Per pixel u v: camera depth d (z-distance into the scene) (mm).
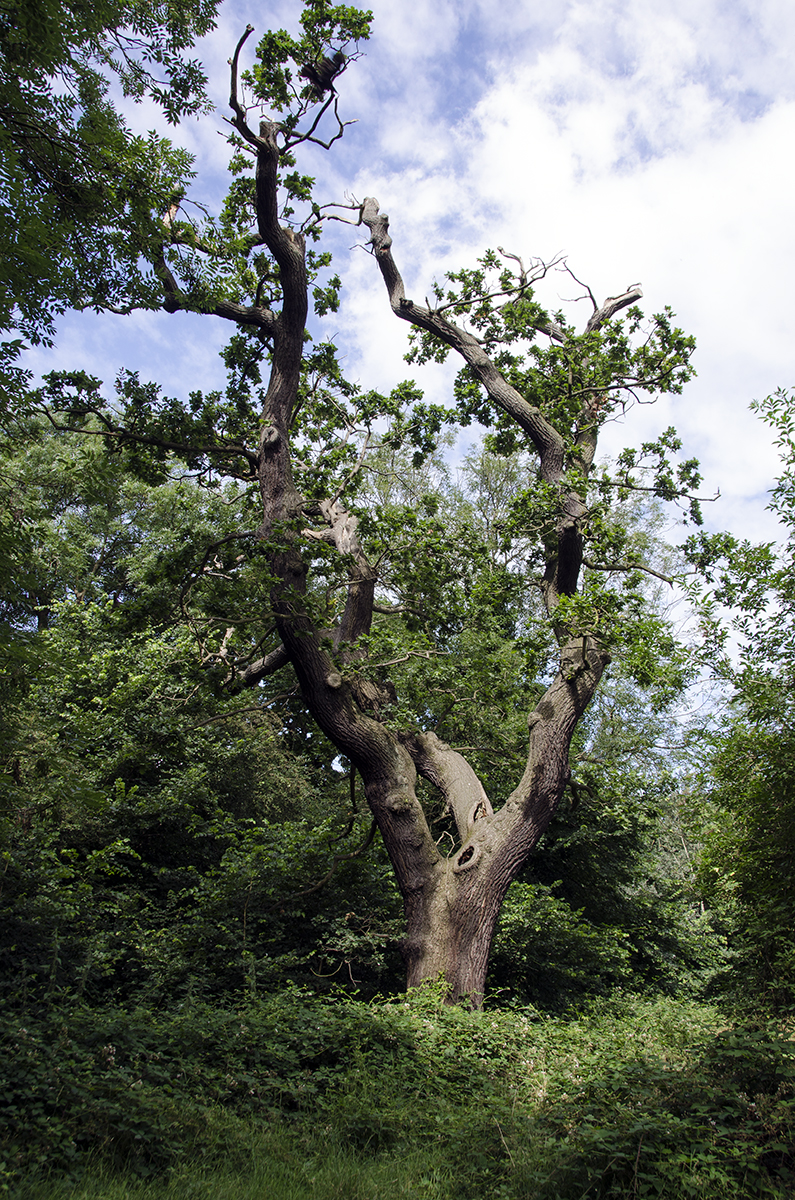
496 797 15305
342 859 10922
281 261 10727
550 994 12922
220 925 9961
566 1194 4066
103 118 6637
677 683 8938
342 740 9664
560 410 11977
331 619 9883
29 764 8922
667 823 18516
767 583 7770
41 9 5734
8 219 5551
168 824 12625
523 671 10477
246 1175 4449
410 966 9141
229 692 11656
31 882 8805
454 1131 5152
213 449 11078
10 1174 3795
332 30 9914
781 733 7582
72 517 21391
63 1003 6891
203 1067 5695
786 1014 7219
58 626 15078
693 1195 3762
